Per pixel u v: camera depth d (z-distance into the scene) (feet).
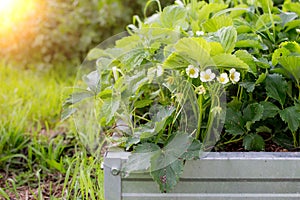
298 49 5.34
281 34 5.98
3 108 8.82
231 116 5.25
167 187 4.48
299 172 4.62
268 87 5.29
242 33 5.90
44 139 8.04
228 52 5.06
